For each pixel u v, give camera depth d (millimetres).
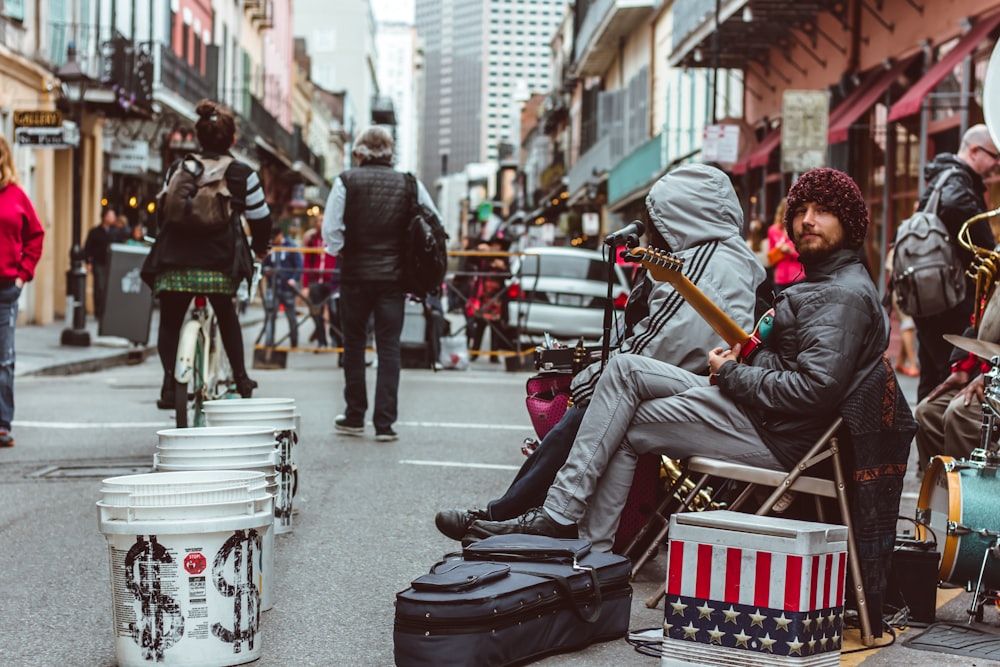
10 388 9391
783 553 3949
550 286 18781
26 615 4926
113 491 4047
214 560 4082
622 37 48281
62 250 29375
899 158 20641
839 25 23859
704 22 27391
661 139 37031
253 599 4230
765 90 29359
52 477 8086
